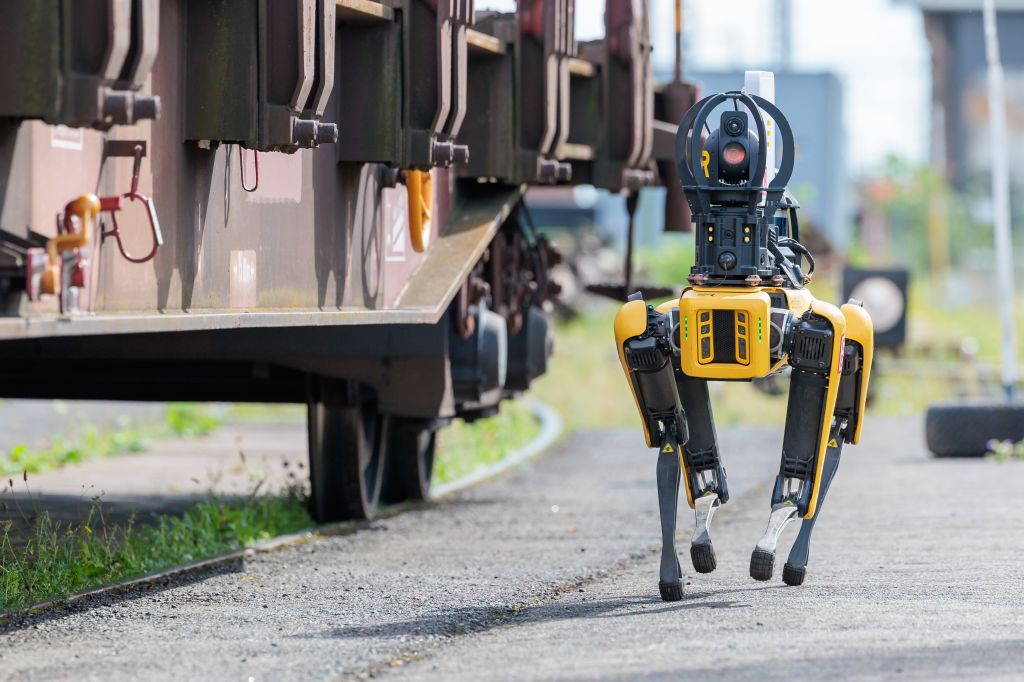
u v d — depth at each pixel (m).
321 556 22.47
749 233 16.86
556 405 60.09
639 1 26.98
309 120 17.27
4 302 13.52
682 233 30.97
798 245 19.59
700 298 16.55
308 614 17.61
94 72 13.61
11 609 17.62
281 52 16.81
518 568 21.03
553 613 17.34
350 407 25.56
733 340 16.50
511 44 23.80
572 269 94.56
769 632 15.63
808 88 109.19
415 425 27.09
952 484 30.64
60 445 38.66
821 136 109.31
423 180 22.55
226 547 23.02
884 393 62.81
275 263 18.64
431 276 23.02
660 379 17.33
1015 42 144.00
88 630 16.72
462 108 20.53
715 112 30.78
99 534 23.55
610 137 26.86
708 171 16.88
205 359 24.22
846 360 17.67
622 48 26.59
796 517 18.00
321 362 24.78
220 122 16.69
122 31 13.68
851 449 41.06
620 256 108.19
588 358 73.88
